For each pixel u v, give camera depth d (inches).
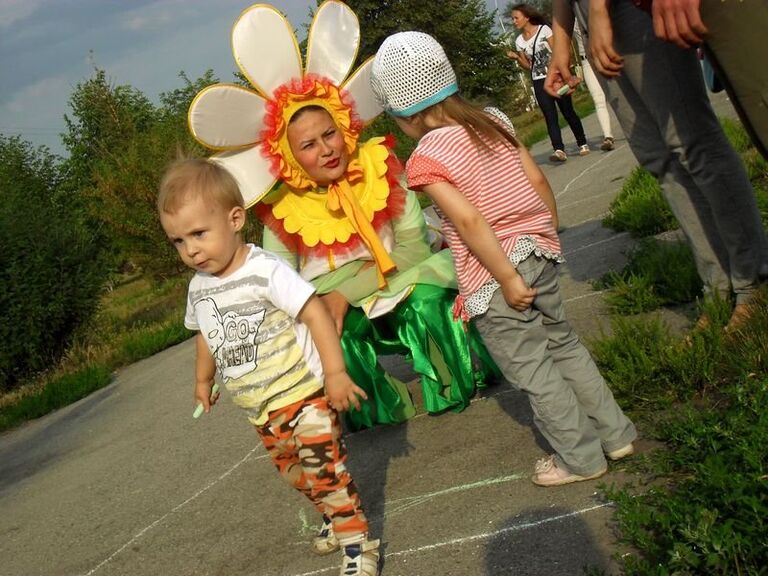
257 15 173.6
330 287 178.5
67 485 227.0
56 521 198.8
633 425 133.1
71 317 458.6
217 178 125.0
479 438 161.9
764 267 155.6
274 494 172.4
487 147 128.6
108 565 163.5
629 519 106.3
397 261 179.2
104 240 732.0
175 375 338.0
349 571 123.0
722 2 110.0
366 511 147.3
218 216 123.8
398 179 184.1
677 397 144.6
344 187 177.6
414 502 144.9
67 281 454.0
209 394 139.4
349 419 187.6
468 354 176.9
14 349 435.8
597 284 217.2
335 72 180.2
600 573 104.8
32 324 439.2
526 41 508.4
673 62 148.2
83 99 1003.3
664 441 132.4
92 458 248.2
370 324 179.8
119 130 985.5
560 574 109.1
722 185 153.6
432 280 175.2
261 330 124.6
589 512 121.5
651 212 252.8
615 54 146.9
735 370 141.3
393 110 133.0
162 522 176.6
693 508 103.3
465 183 126.2
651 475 123.4
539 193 137.3
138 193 684.7
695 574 97.3
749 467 106.6
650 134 161.9
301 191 181.2
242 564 145.8
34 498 225.0
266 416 127.1
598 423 131.7
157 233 697.6
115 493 205.8
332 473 124.8
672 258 197.9
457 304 133.7
